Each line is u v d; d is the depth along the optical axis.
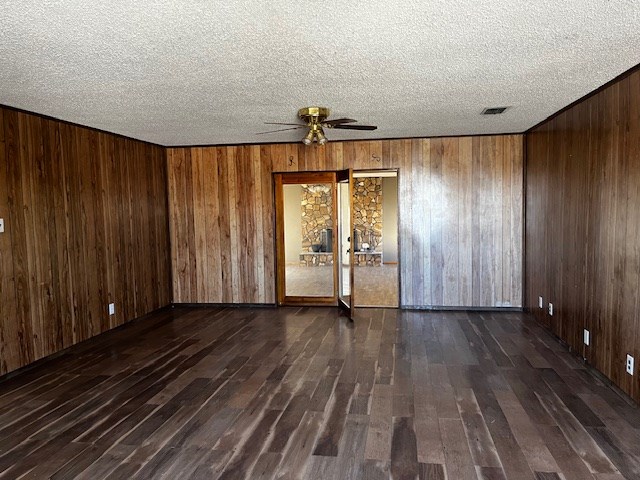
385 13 2.25
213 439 2.80
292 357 4.36
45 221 4.43
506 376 3.77
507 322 5.54
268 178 6.56
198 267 6.82
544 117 4.92
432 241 6.22
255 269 6.69
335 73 3.22
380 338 4.95
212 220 6.73
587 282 3.95
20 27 2.31
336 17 2.28
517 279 6.07
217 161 6.66
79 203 4.93
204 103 4.05
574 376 3.74
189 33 2.45
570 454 2.56
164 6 2.12
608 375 3.55
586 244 3.96
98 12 2.17
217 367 4.12
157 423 3.03
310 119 4.39
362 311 6.31
